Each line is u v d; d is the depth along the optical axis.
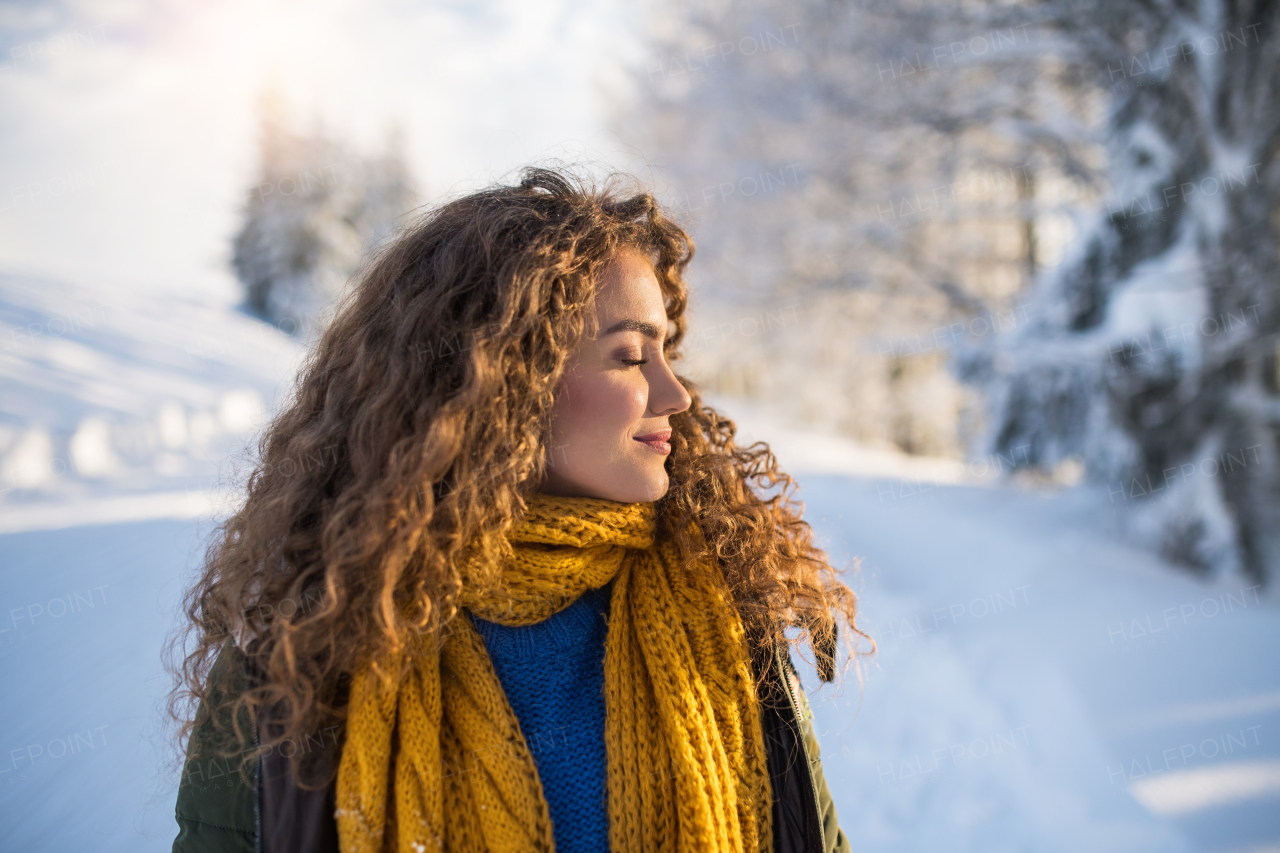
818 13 10.64
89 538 5.98
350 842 0.86
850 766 3.32
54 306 23.94
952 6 9.52
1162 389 8.08
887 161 10.84
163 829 2.16
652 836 0.94
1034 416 10.01
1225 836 2.91
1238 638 5.29
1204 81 7.50
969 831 2.79
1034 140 9.81
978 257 12.24
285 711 0.91
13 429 10.92
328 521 0.98
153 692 3.04
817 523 8.59
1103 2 8.30
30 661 3.39
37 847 2.07
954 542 8.40
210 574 1.09
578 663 1.03
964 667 4.68
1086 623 5.79
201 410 15.20
